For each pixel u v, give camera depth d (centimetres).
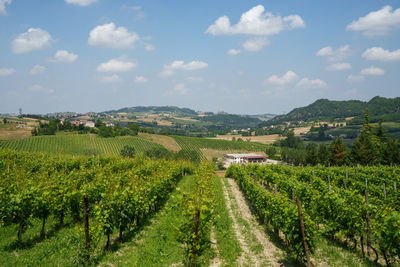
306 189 1582
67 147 9206
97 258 896
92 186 1390
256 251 1016
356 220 1012
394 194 1656
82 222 1234
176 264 900
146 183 1462
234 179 3375
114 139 10950
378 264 916
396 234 823
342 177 2309
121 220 1062
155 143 11469
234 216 1525
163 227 1245
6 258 839
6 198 986
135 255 931
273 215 1170
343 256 976
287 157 8944
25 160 2470
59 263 832
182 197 1092
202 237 967
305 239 892
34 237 1053
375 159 4981
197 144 12962
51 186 1195
